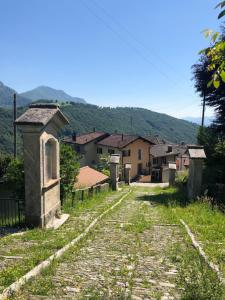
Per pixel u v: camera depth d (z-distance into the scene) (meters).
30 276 4.63
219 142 19.80
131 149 54.66
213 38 2.95
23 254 6.23
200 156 15.70
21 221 10.31
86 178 24.31
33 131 9.17
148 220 10.62
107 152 56.22
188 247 6.93
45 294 4.00
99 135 60.50
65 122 11.28
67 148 13.03
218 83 3.04
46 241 7.58
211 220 10.23
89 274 4.95
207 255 6.09
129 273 5.02
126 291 4.16
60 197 12.69
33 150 9.31
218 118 24.12
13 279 4.51
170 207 13.70
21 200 10.58
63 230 9.16
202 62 22.88
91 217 11.25
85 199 16.02
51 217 10.54
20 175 10.55
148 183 50.22
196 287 3.89
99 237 8.02
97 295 3.87
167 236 8.14
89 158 58.72
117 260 5.84
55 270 5.07
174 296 4.04
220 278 4.54
